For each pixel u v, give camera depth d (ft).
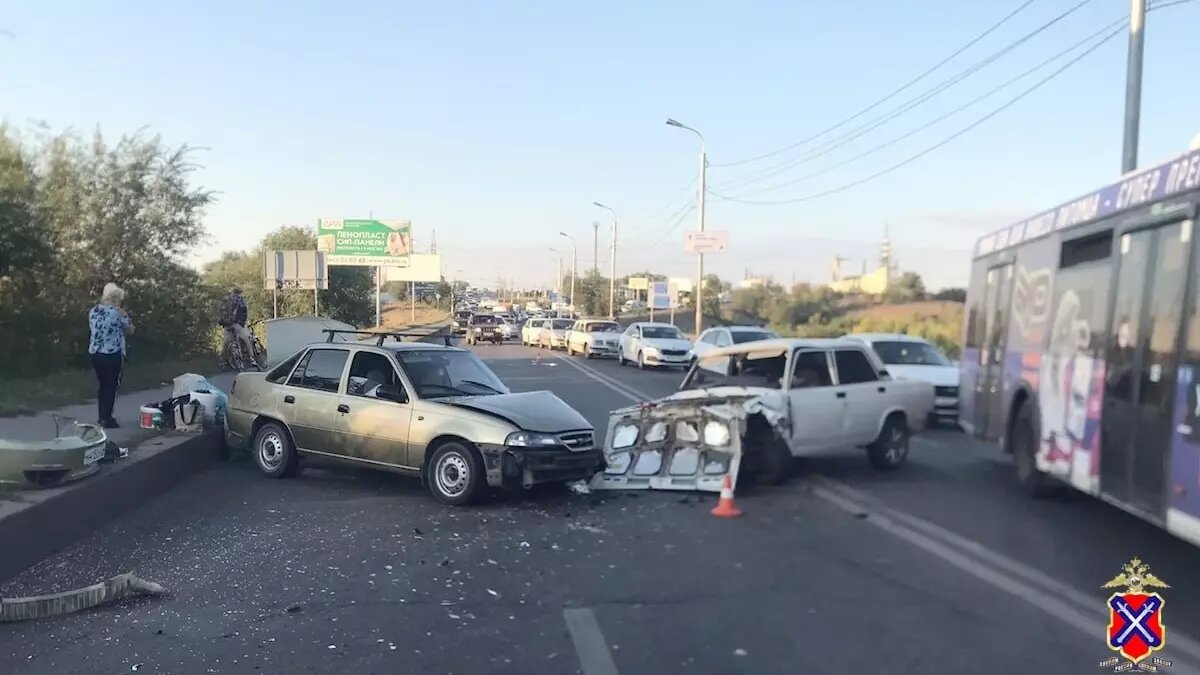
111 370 37.27
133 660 16.07
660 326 108.17
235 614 18.67
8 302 59.82
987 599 19.90
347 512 28.73
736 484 33.45
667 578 21.53
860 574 21.89
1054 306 29.94
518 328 254.68
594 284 298.76
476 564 22.71
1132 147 51.72
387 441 31.24
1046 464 29.84
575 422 31.24
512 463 28.94
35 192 60.95
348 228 195.93
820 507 29.89
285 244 194.49
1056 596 20.11
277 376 35.37
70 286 68.54
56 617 18.44
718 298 217.56
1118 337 24.63
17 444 24.89
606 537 25.64
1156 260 22.67
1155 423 22.08
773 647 16.89
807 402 34.24
